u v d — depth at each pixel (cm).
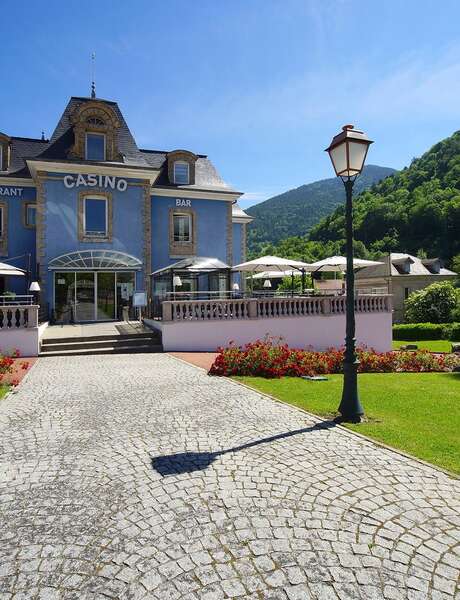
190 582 291
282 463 496
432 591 279
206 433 609
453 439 579
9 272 1845
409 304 3853
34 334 1446
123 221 2316
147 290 2352
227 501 405
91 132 2300
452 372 1307
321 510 387
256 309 1698
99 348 1547
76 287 2231
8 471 482
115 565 312
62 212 2203
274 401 802
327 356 1243
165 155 2803
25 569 309
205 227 2655
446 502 402
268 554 321
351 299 693
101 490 432
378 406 777
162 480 453
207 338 1623
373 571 300
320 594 277
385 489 429
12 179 2352
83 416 700
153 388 917
